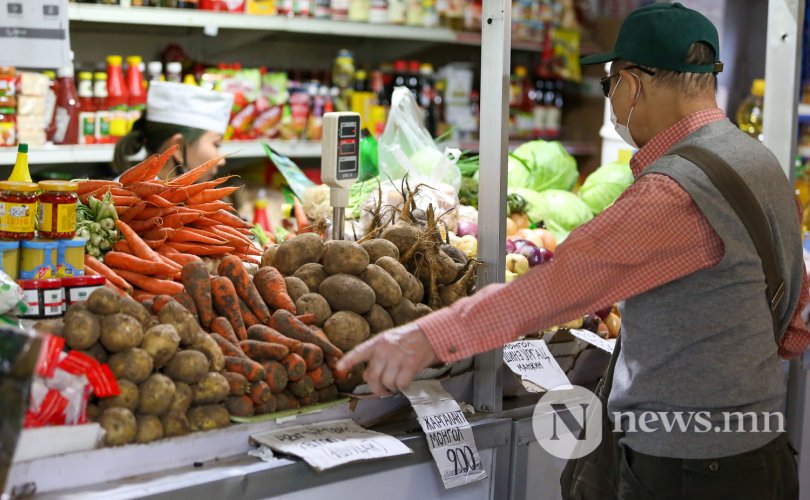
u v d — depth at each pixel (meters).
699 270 1.69
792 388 2.84
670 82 1.78
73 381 1.52
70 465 1.52
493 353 2.12
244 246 2.30
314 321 1.92
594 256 1.59
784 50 2.72
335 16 4.46
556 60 5.54
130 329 1.59
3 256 1.76
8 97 3.51
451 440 1.96
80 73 3.81
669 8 1.79
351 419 1.92
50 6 3.59
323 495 1.76
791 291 1.86
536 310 1.58
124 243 2.06
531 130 5.46
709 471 1.75
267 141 4.33
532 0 5.42
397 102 3.00
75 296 1.79
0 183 1.80
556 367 2.27
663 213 1.62
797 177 4.29
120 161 3.66
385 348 1.57
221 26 4.09
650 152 1.82
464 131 5.04
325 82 4.81
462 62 5.86
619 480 1.88
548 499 2.23
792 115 2.73
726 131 1.77
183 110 3.61
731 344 1.72
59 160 3.69
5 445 1.22
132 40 4.59
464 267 2.18
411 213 2.41
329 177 2.23
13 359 1.23
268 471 1.66
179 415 1.64
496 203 2.13
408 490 1.92
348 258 1.99
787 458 1.86
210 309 1.83
